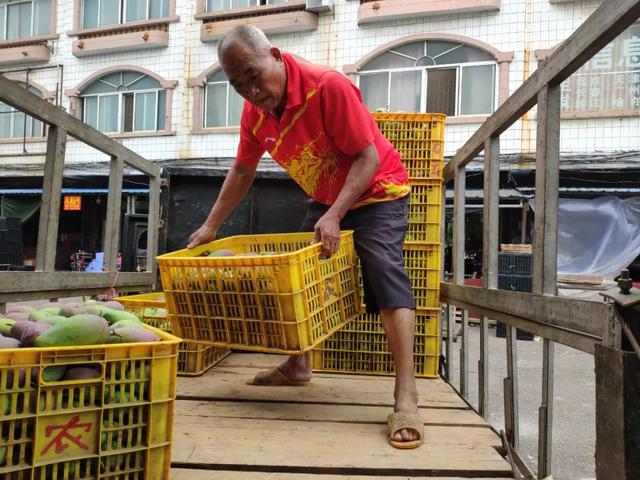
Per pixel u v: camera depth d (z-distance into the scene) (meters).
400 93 10.34
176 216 3.66
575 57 1.26
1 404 1.05
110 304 1.67
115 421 1.18
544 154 1.46
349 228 2.09
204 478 1.36
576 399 4.35
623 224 8.84
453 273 2.62
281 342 1.82
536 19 9.52
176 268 2.03
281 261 1.76
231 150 11.28
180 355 2.45
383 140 2.17
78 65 12.32
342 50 10.55
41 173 12.57
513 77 9.60
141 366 1.20
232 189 2.39
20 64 12.73
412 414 1.68
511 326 1.70
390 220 2.04
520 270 7.73
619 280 0.96
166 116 11.65
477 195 9.34
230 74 1.83
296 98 1.89
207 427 1.73
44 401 1.09
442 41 10.09
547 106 1.46
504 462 1.48
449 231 9.23
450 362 2.68
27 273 2.21
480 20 9.79
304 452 1.53
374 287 1.93
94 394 1.14
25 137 12.63
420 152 2.71
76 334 1.15
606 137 9.03
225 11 11.12
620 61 9.00
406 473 1.43
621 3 1.05
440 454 1.54
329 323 1.98
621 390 0.90
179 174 3.63
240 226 3.63
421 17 10.10
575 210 9.05
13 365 1.06
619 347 0.94
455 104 10.07
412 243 2.66
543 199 1.46
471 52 9.95
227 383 2.31
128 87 12.03
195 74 11.51
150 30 11.66
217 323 1.97
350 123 1.87
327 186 2.16
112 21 12.19
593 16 1.18
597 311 1.10
